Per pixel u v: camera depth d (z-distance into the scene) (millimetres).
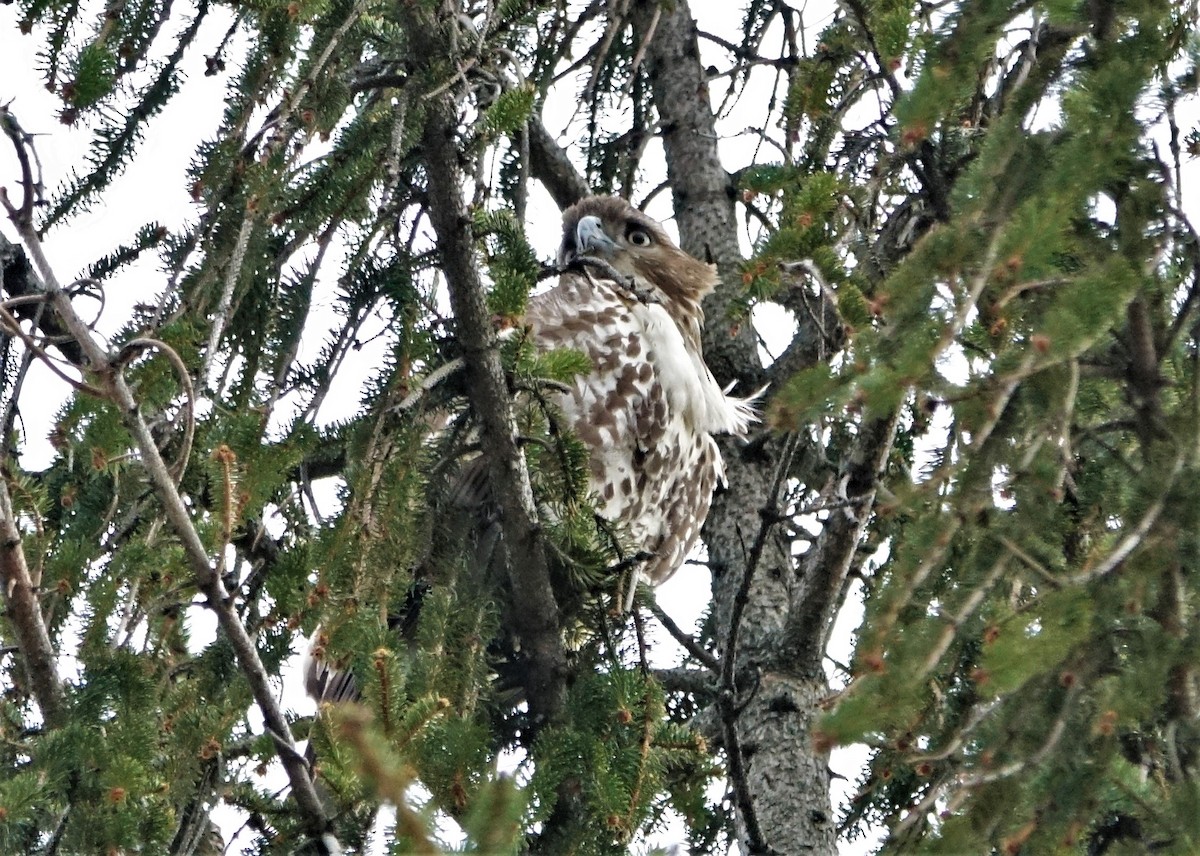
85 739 8188
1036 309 7832
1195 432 7777
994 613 7414
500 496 10031
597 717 9273
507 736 10258
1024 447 7660
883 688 7043
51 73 8820
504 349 9836
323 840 8227
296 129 9078
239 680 8797
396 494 8922
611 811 8703
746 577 9594
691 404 13812
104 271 9625
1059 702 7367
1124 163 7688
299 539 9133
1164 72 8000
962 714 8164
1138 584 7375
